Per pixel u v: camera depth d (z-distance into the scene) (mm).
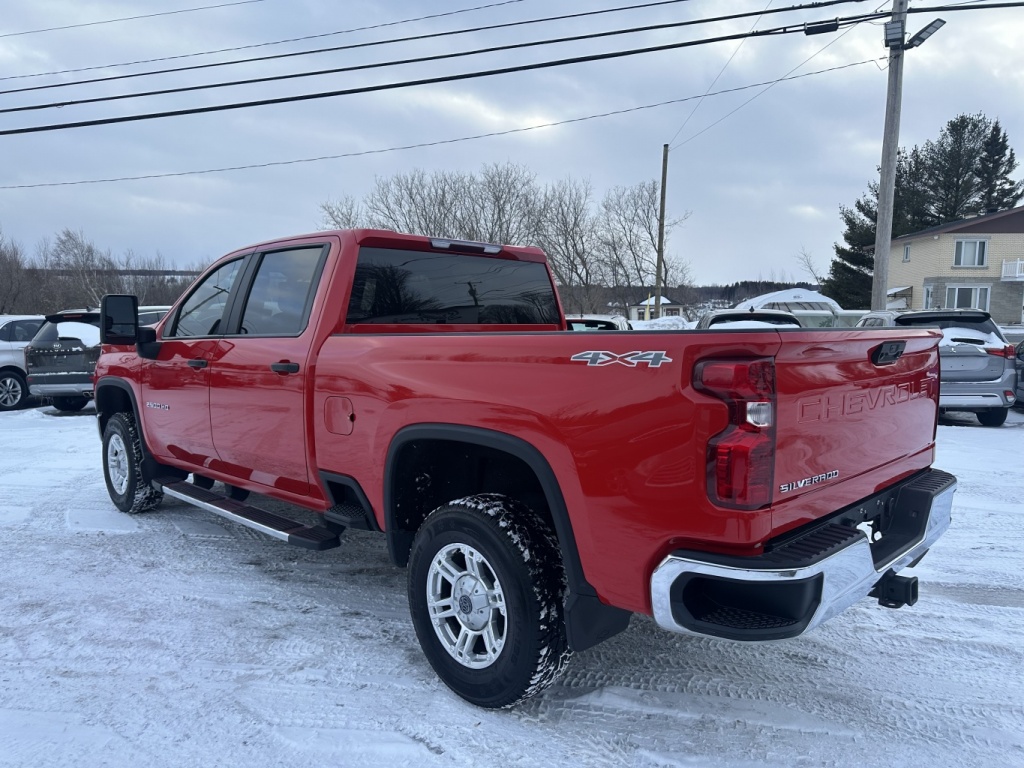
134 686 3145
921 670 3352
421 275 4105
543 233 44094
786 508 2395
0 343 13062
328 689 3127
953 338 10234
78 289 50250
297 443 3781
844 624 3855
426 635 3111
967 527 5508
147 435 5258
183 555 4848
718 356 2273
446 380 2986
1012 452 8375
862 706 3035
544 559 2758
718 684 3209
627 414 2428
